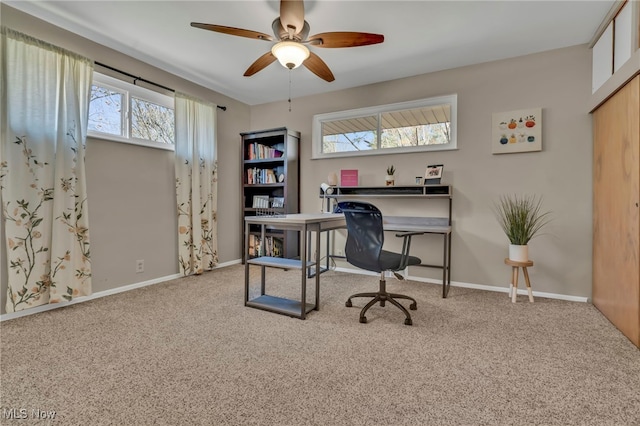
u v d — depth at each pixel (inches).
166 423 49.1
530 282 119.1
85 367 65.4
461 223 131.1
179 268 142.8
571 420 49.9
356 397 55.9
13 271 90.4
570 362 68.1
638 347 74.5
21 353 71.1
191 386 58.9
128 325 87.8
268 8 91.8
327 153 162.6
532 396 56.2
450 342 78.0
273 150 173.3
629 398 55.5
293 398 55.6
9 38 88.9
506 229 117.5
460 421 49.8
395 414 51.5
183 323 89.6
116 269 119.3
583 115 110.3
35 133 93.7
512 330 85.4
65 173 100.0
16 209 90.5
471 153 128.6
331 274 152.7
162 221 136.9
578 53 111.0
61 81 99.4
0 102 87.7
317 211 166.2
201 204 150.9
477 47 113.9
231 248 174.7
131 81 123.3
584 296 111.2
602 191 99.3
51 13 94.3
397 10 91.8
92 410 51.9
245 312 98.8
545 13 93.1
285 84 152.7
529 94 118.4
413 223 139.6
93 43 110.9
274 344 76.7
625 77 79.4
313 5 89.1
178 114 139.3
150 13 94.4
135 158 125.9
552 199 115.5
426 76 137.3
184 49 117.3
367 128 155.4
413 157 141.6
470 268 129.8
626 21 85.6
